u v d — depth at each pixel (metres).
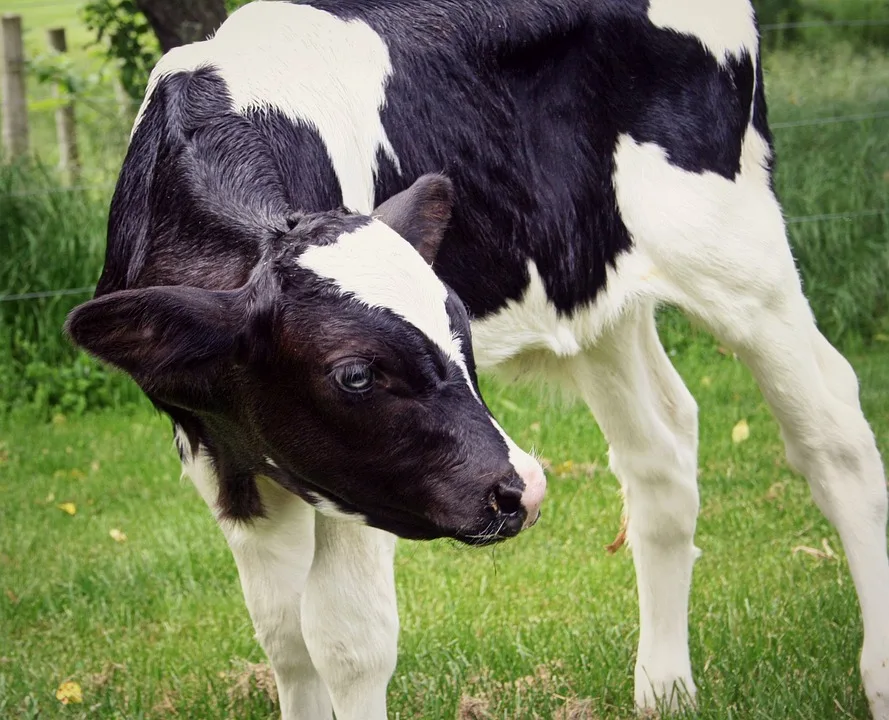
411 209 2.94
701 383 8.01
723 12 3.95
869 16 11.45
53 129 11.81
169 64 3.32
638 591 4.69
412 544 5.78
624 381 4.08
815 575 5.08
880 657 3.79
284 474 2.90
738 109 3.98
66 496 6.90
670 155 3.83
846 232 8.88
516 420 7.44
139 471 7.23
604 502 6.19
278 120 3.18
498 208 3.63
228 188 3.01
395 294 2.68
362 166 3.34
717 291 3.86
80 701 4.40
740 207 3.93
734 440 6.93
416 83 3.49
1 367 8.57
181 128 3.12
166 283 2.99
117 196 3.22
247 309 2.72
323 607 3.27
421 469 2.71
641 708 4.12
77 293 8.67
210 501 3.31
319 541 3.27
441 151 3.51
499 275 3.68
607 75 3.77
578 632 4.70
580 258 3.80
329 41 3.41
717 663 4.29
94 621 5.29
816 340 4.02
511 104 3.65
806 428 3.95
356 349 2.65
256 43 3.36
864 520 3.90
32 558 6.05
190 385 2.77
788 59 10.79
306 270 2.71
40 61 10.23
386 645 3.32
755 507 6.02
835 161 9.23
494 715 4.04
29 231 8.70
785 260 3.97
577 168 3.76
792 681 4.05
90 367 8.62
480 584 5.31
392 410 2.68
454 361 2.70
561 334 3.85
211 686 4.44
